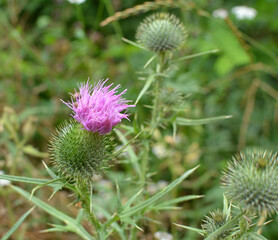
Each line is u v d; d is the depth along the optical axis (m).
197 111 0.45
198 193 0.40
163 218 0.37
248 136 0.48
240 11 0.53
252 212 0.24
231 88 0.55
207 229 0.25
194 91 0.45
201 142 0.45
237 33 0.41
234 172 0.25
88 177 0.25
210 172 0.40
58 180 0.23
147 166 0.30
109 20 0.37
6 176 0.23
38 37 0.65
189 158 0.41
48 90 0.51
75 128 0.26
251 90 0.49
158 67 0.31
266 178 0.24
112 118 0.25
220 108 0.50
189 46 0.47
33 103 0.49
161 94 0.30
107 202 0.36
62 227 0.27
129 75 0.51
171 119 0.29
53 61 0.56
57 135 0.27
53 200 0.37
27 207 0.37
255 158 0.25
